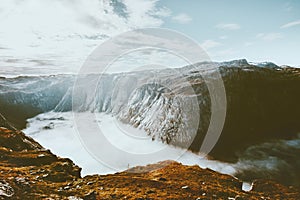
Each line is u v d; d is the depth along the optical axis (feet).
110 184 81.71
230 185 114.01
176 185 92.53
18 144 148.66
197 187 94.32
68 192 68.90
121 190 76.95
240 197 90.38
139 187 82.53
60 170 92.58
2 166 95.61
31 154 117.19
